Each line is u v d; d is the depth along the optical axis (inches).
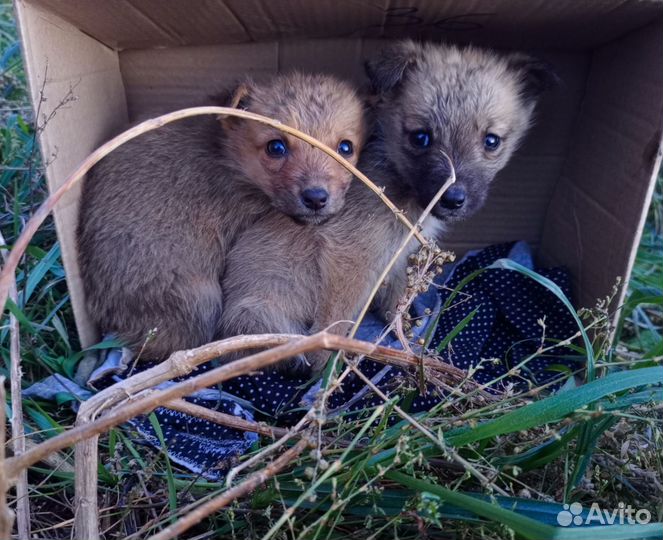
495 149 15.1
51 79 12.9
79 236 14.2
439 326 16.0
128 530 10.1
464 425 10.2
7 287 7.3
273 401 13.5
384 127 15.3
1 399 7.0
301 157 13.9
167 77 17.2
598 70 16.3
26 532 9.6
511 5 13.3
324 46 16.8
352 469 9.0
